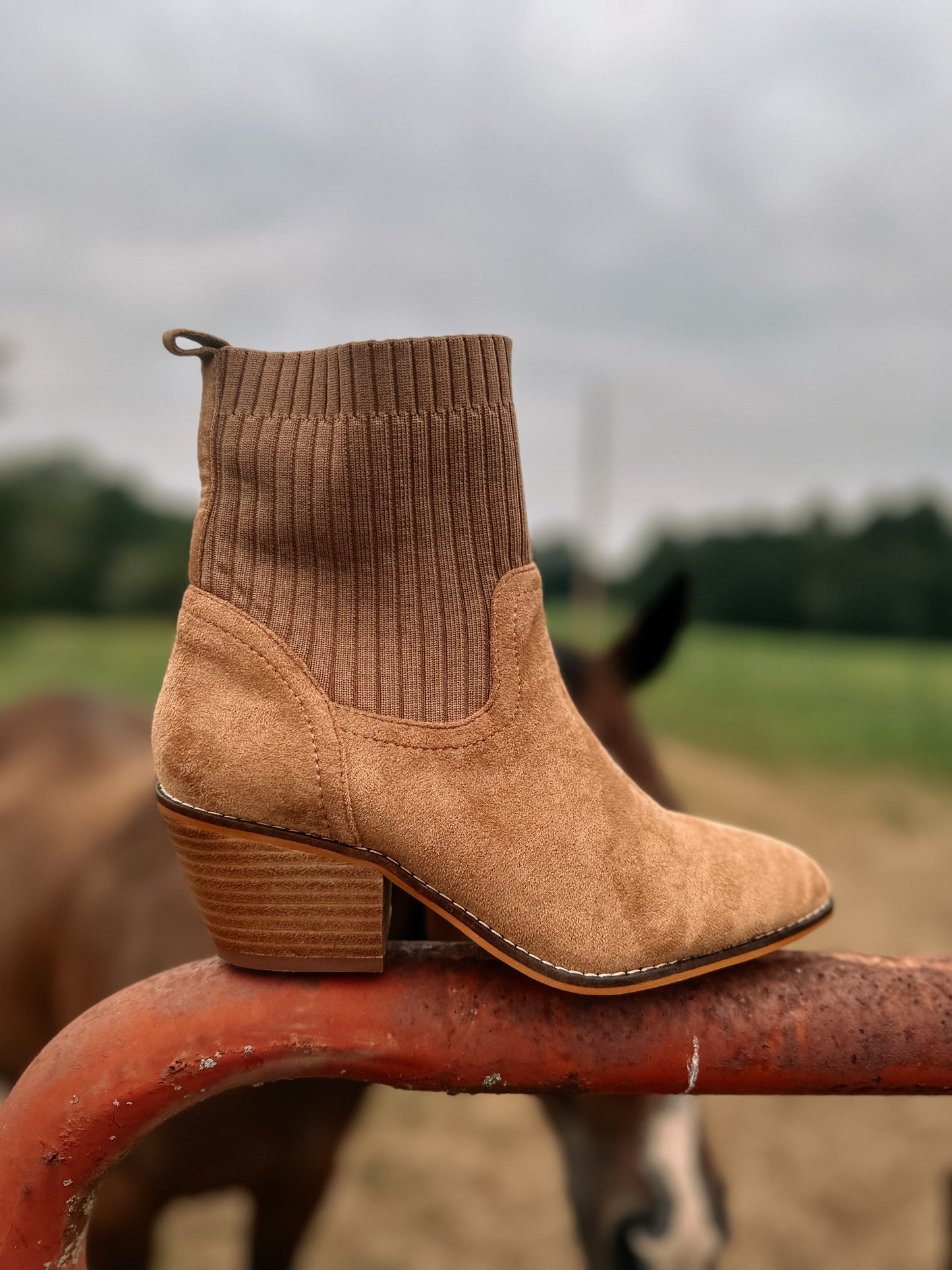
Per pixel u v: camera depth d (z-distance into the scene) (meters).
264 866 0.61
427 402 0.65
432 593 0.66
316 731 0.63
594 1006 0.57
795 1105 3.46
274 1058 0.55
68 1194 0.54
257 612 0.65
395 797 0.61
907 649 24.80
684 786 8.03
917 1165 3.06
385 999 0.57
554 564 27.44
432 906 0.61
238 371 0.66
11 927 1.64
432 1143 3.14
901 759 9.65
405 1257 2.55
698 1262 1.27
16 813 1.87
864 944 4.57
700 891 0.62
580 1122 1.36
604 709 1.30
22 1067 1.80
